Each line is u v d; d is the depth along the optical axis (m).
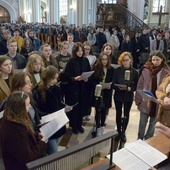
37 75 2.47
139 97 2.60
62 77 2.94
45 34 11.18
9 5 19.50
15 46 3.14
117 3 12.10
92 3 18.56
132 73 2.75
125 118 2.59
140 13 11.59
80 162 1.05
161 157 1.31
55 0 15.77
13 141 1.25
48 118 1.77
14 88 1.75
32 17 18.38
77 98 2.98
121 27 11.54
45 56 3.03
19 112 1.31
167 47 7.57
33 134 1.42
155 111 2.52
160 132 1.59
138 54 7.43
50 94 1.99
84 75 2.75
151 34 8.52
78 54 2.92
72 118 3.05
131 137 3.04
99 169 1.19
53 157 0.94
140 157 1.30
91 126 3.38
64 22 16.80
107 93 2.88
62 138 2.99
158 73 2.47
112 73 2.96
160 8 16.03
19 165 1.27
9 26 12.64
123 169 1.20
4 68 2.16
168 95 1.95
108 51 3.27
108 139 1.15
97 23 12.20
